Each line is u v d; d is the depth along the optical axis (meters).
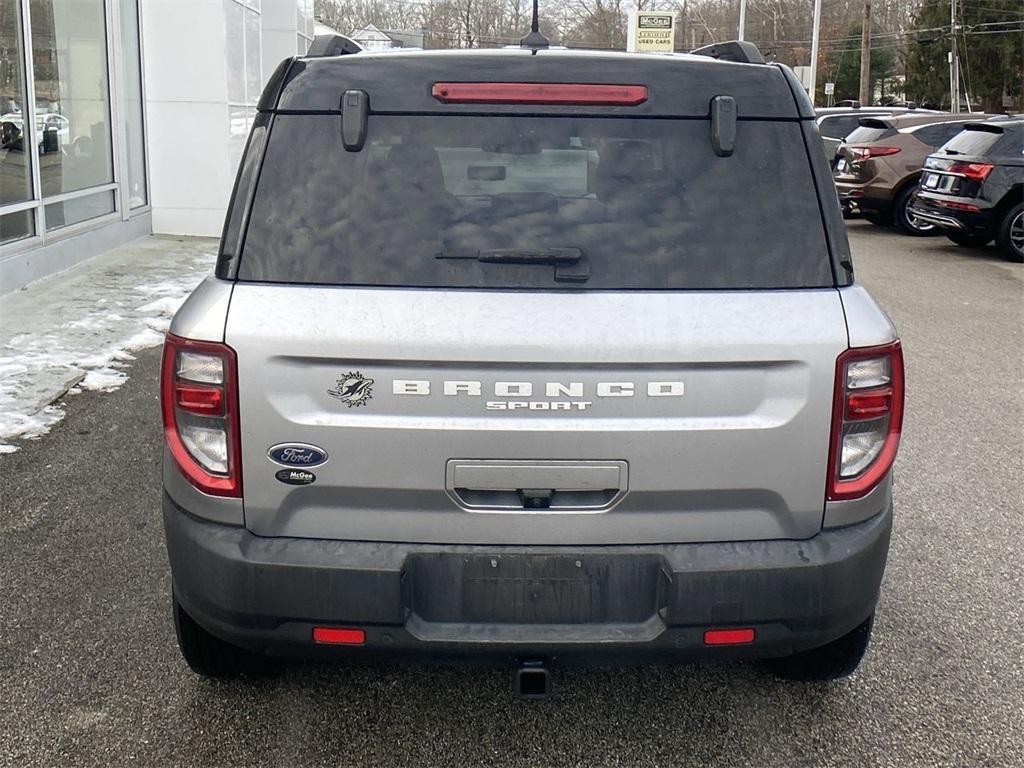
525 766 3.10
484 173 2.72
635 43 30.97
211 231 14.73
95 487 5.32
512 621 2.73
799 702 3.47
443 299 2.62
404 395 2.61
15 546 4.60
